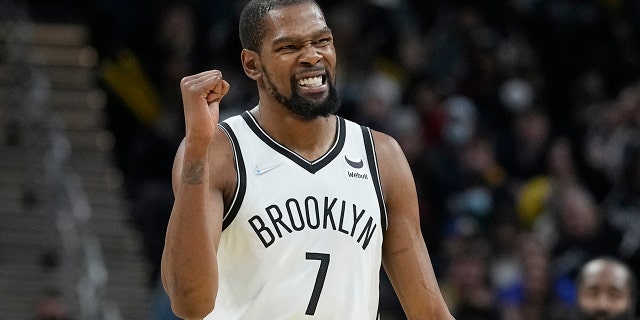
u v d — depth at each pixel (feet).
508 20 121.60
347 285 35.04
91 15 114.52
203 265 32.68
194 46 112.16
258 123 35.96
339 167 35.73
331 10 113.60
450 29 116.88
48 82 110.63
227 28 111.55
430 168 101.30
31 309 94.99
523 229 94.99
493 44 118.62
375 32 114.62
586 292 56.65
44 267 96.89
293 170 35.32
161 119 108.37
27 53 108.27
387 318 85.97
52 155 101.30
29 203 100.73
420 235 37.04
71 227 97.30
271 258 34.65
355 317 35.09
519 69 118.11
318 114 34.88
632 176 94.94
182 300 32.89
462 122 108.17
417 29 117.50
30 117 104.42
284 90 34.86
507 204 97.14
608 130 108.37
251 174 35.17
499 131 110.83
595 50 122.52
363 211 35.47
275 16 34.83
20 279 96.43
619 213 90.94
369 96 103.45
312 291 34.63
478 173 103.50
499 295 87.40
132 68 111.96
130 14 112.68
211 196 34.63
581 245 88.94
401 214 36.65
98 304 91.50
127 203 104.99
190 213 32.73
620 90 121.39
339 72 107.86
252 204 34.86
